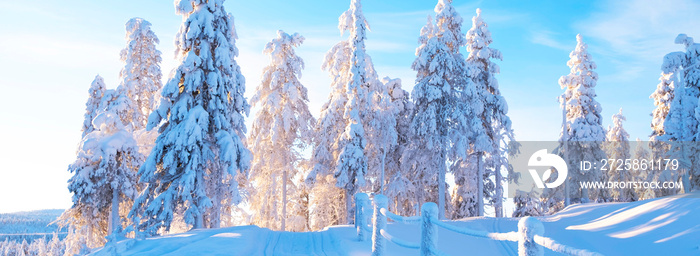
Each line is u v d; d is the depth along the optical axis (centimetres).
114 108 2955
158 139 2127
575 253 275
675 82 3409
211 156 2123
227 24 2280
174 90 2100
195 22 2139
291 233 1523
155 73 3378
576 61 3769
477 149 3036
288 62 3294
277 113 3256
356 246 1099
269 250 1177
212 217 2241
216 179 2230
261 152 3272
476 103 3042
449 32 3078
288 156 3297
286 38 3288
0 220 10000
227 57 2158
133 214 2125
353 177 2927
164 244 1086
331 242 1225
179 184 2039
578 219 2142
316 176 3116
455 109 3000
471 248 1349
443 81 3045
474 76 3206
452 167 3225
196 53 2197
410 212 3388
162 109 2169
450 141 2992
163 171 2161
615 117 4531
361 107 3061
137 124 3186
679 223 1313
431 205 622
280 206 3416
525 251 353
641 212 1669
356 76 2995
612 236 1454
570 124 3703
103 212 2694
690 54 3412
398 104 3469
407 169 3238
